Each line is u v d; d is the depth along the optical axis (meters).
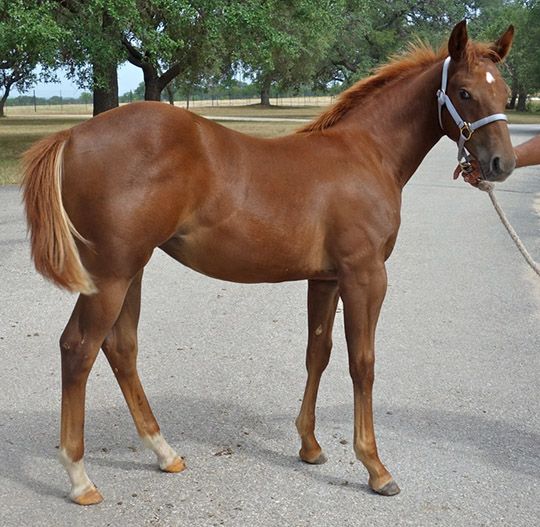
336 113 3.46
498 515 3.06
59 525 2.93
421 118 3.46
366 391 3.23
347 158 3.25
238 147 3.11
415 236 9.13
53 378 4.50
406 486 3.29
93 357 2.98
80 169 2.85
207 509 3.07
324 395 4.36
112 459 3.52
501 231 9.46
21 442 3.67
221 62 26.52
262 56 16.69
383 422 3.97
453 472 3.43
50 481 3.30
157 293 6.46
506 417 4.07
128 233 2.86
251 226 3.04
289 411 4.11
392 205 3.28
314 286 3.43
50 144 2.88
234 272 3.18
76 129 2.94
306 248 3.15
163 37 14.59
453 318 5.86
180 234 3.08
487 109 3.13
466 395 4.36
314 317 3.45
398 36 48.78
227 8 15.45
